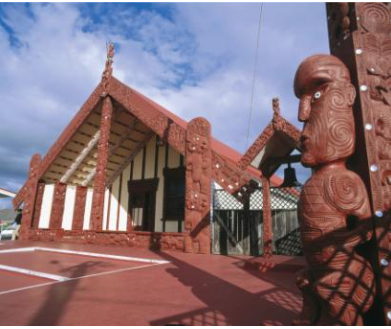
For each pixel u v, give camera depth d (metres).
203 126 9.50
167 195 14.76
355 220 2.01
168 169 14.97
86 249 9.31
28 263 6.68
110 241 10.87
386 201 1.98
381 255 1.90
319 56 2.35
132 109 12.20
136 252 8.61
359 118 2.17
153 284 4.50
